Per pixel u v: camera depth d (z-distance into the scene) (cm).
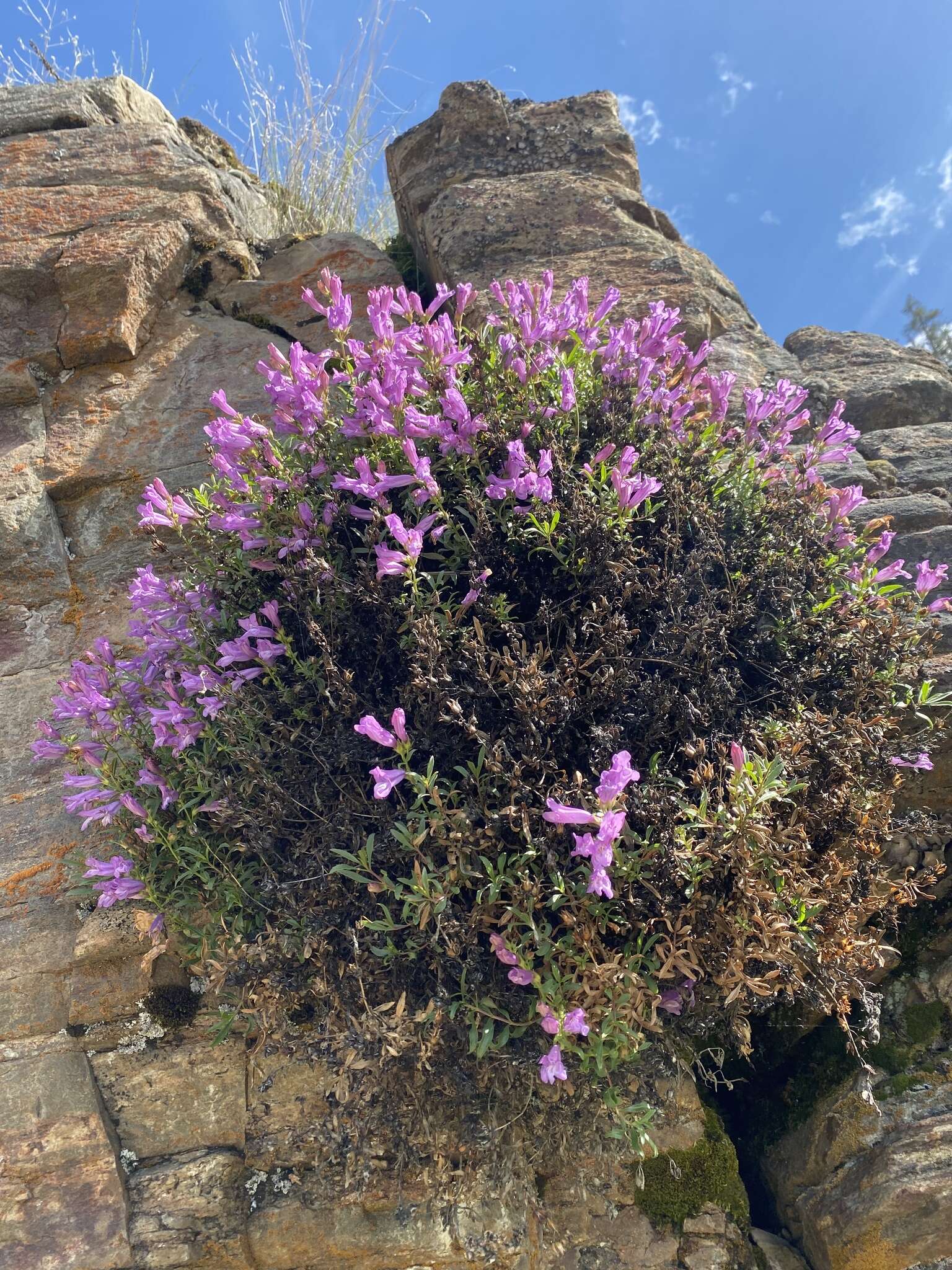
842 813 215
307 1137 226
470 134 461
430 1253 221
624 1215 236
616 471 219
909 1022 255
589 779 205
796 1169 248
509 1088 199
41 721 237
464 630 209
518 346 255
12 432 353
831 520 261
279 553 225
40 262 375
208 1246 216
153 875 220
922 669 246
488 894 193
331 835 207
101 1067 228
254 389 373
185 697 233
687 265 411
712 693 214
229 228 416
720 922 188
